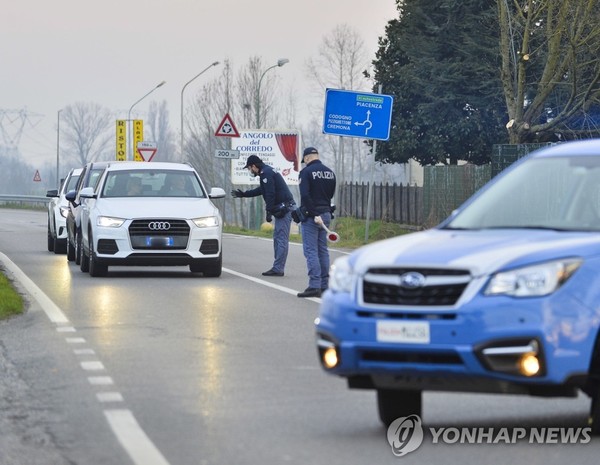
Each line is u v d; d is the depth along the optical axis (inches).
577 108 4409.5
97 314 1760.6
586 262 868.6
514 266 853.8
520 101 4446.4
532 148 3794.3
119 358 1328.7
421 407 955.3
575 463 830.5
